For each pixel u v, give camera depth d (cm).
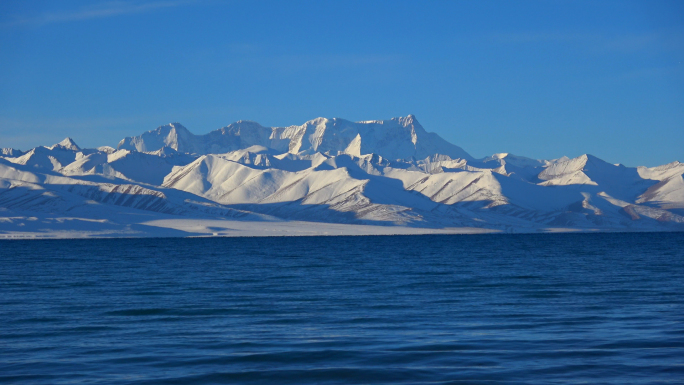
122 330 4350
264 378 2988
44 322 4731
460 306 5494
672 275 8656
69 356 3481
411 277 8744
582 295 6256
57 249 19962
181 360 3359
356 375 3011
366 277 8806
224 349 3641
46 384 2891
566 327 4275
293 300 6044
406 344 3719
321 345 3719
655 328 4178
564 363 3191
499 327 4316
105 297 6400
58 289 7256
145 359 3391
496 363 3209
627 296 6103
